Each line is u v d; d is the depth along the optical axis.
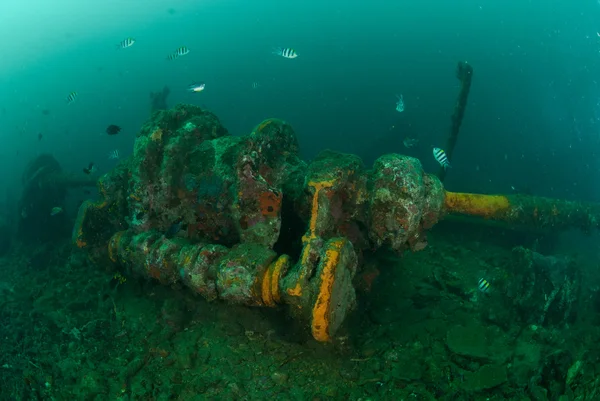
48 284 8.15
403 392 4.19
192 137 6.09
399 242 4.97
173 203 5.93
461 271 7.30
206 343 4.98
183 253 5.20
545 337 5.15
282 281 4.45
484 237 8.96
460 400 4.07
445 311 5.86
